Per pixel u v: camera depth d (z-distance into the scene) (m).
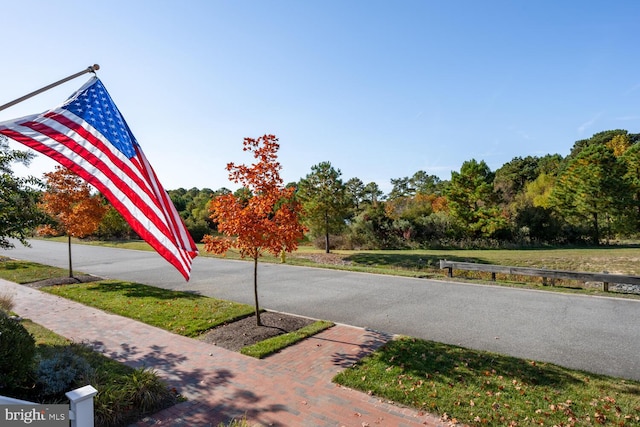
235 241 7.85
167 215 4.29
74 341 7.03
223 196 7.95
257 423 4.27
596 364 5.94
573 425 4.12
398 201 39.62
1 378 4.46
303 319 8.41
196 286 12.73
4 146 8.09
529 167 54.03
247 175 7.82
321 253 22.94
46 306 9.79
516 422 4.20
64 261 19.84
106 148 4.04
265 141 7.92
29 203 8.36
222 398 4.87
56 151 3.76
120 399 4.45
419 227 27.70
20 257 21.56
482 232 27.05
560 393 4.86
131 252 24.53
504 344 6.86
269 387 5.16
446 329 7.77
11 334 4.70
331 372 5.61
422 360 5.93
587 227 28.11
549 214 28.17
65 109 3.96
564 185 30.30
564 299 10.45
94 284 12.66
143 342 7.03
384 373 5.48
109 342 7.02
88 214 13.16
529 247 25.16
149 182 4.30
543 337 7.22
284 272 15.74
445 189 28.47
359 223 27.17
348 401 4.77
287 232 7.64
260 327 7.76
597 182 26.73
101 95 4.26
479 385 5.09
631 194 26.89
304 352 6.44
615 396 4.77
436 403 4.62
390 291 11.72
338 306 9.84
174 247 4.12
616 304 9.83
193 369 5.79
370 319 8.59
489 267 13.43
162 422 4.32
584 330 7.64
